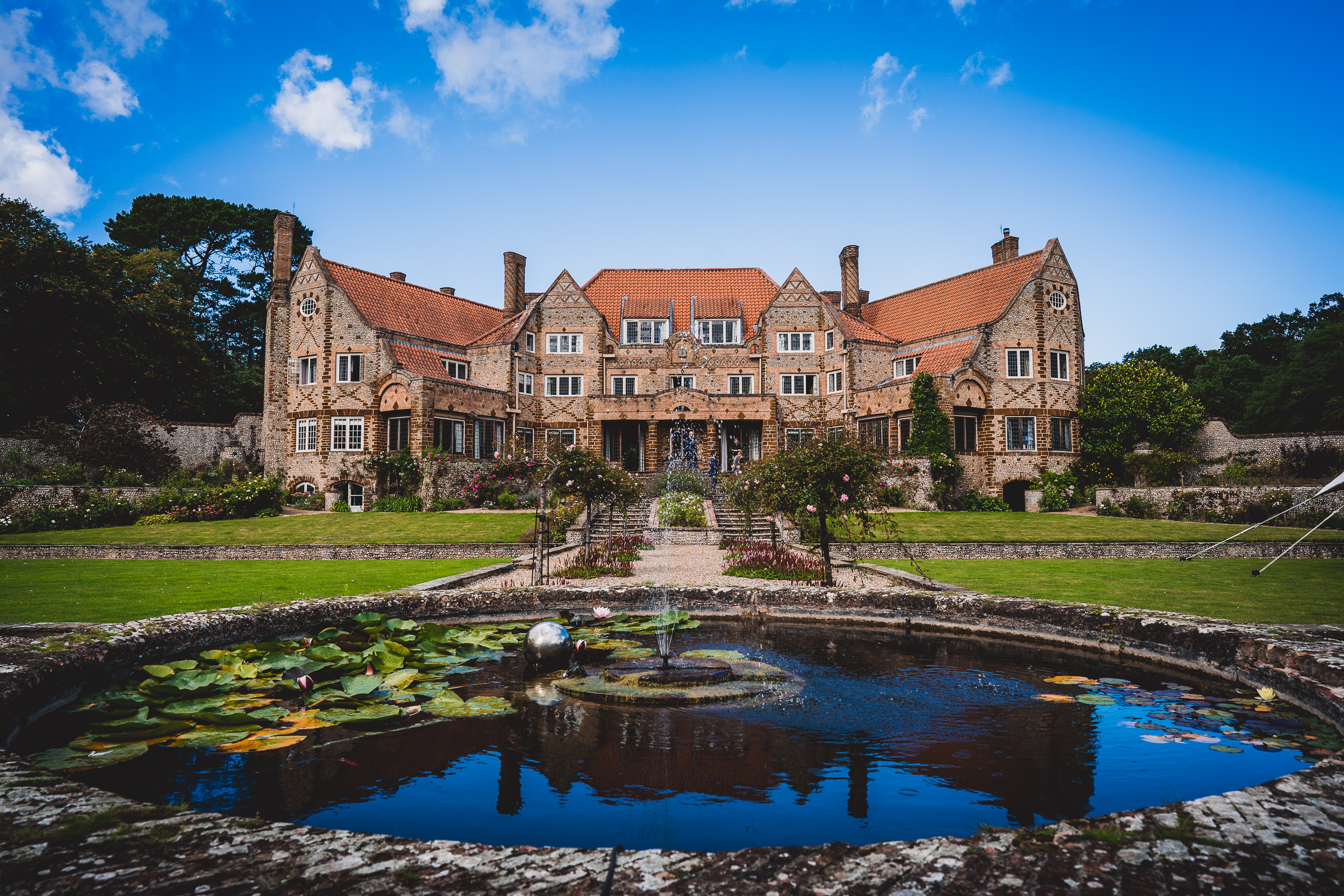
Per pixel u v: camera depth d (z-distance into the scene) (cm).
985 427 3584
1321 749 531
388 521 2675
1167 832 299
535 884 264
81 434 3369
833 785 470
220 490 3064
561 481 1812
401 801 450
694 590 1141
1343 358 3966
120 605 1130
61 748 541
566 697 691
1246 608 1092
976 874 268
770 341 4222
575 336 4297
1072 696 682
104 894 251
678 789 466
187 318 4672
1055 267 3731
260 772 500
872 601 1080
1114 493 3033
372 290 3994
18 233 3691
